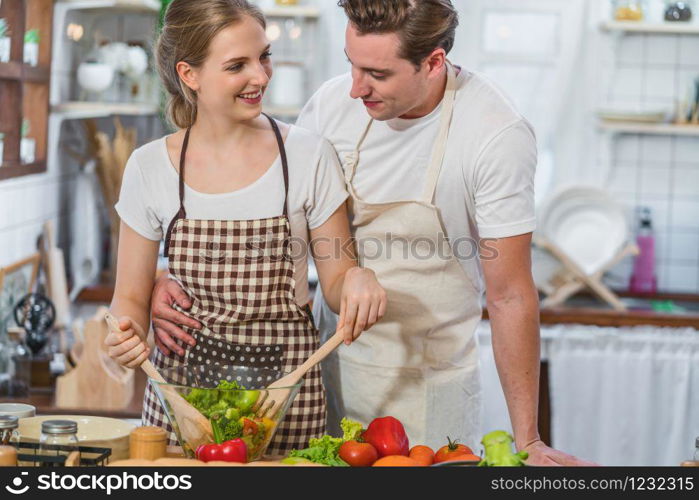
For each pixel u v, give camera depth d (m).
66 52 3.48
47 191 3.36
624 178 4.19
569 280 3.73
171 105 1.78
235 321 1.74
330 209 1.79
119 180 3.66
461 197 1.81
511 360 1.75
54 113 3.31
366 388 1.96
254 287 1.73
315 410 1.78
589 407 3.59
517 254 1.74
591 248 3.85
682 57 4.14
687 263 4.20
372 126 1.85
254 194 1.73
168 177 1.75
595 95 4.18
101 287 3.63
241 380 1.59
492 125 1.74
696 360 3.56
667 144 4.16
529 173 1.74
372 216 1.87
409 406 1.95
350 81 1.92
